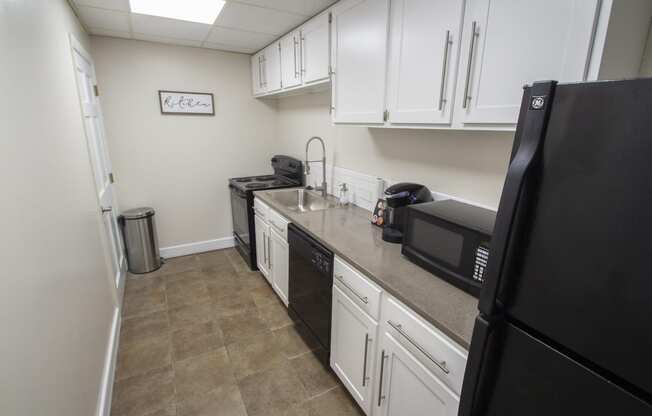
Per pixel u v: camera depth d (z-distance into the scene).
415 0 1.41
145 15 2.33
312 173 3.14
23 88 1.11
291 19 2.36
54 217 1.24
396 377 1.29
